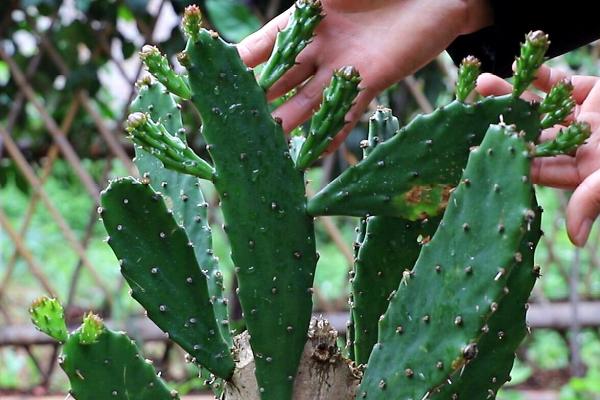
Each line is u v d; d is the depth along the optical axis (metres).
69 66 3.54
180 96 1.29
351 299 1.43
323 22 1.36
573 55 3.64
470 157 1.20
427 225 1.36
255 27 3.13
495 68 1.58
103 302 3.90
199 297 1.32
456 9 1.41
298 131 1.53
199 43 1.26
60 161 3.96
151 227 1.30
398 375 1.26
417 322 1.25
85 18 3.44
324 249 5.39
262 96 1.28
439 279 1.23
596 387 3.17
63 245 5.52
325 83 1.35
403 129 1.28
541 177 1.35
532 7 1.51
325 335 1.34
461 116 1.26
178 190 1.46
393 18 1.37
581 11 1.52
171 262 1.31
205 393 3.48
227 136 1.27
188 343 1.32
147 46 1.29
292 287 1.29
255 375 1.32
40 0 3.35
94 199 3.45
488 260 1.19
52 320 1.27
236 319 3.38
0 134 3.41
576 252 3.60
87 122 3.67
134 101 1.47
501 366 1.33
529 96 1.46
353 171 1.29
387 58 1.36
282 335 1.30
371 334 1.40
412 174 1.28
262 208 1.28
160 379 1.29
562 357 4.03
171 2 3.29
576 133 1.23
